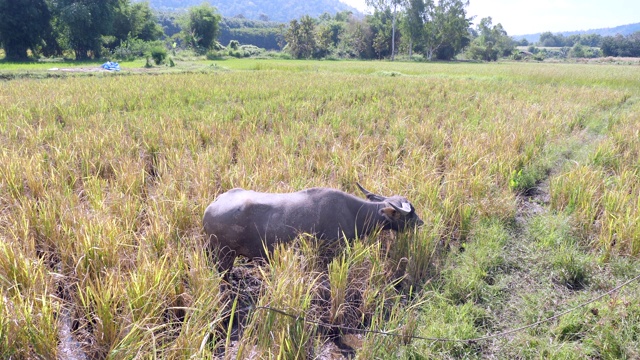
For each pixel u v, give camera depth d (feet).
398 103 49.88
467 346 13.16
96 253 14.99
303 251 15.14
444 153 29.96
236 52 224.33
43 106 40.93
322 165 25.70
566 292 16.08
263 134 33.55
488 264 17.22
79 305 13.30
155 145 29.50
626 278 16.30
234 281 16.42
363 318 14.21
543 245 18.57
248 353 12.06
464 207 20.30
